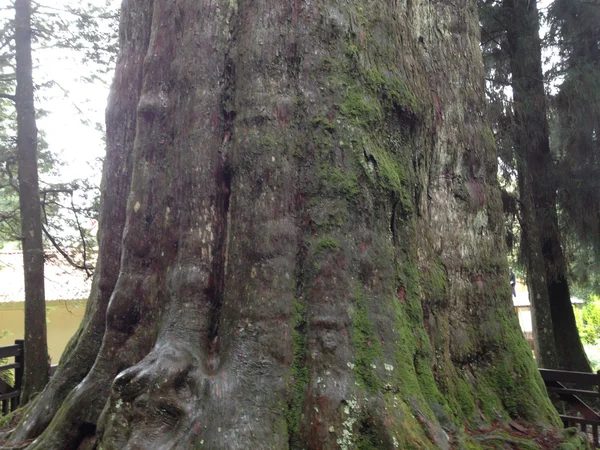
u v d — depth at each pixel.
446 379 3.48
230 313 2.93
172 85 3.34
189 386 2.71
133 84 3.80
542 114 10.81
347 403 2.68
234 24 3.36
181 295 3.00
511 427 3.57
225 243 3.09
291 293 2.94
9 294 15.09
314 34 3.25
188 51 3.30
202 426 2.59
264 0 3.30
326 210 3.03
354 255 2.99
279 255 2.96
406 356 2.97
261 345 2.83
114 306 3.22
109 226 3.72
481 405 3.64
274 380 2.77
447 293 3.77
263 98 3.14
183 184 3.16
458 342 3.78
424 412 2.84
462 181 4.16
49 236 10.38
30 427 3.42
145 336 3.14
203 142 3.17
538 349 10.62
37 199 8.95
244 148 3.08
